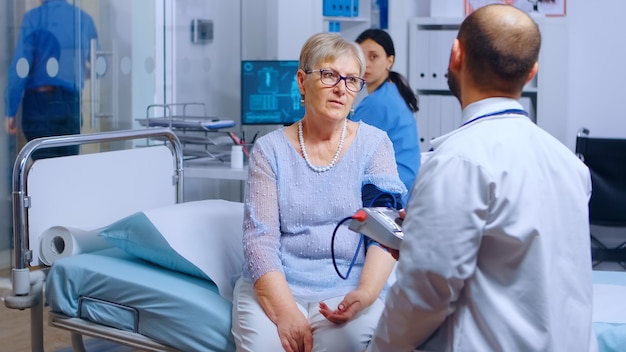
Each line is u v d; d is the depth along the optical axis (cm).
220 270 225
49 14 396
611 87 484
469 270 136
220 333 204
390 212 165
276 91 412
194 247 225
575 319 142
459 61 149
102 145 412
